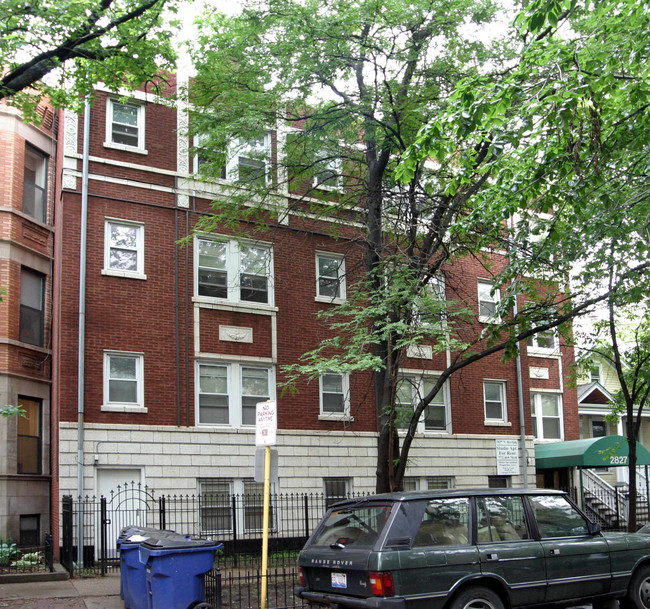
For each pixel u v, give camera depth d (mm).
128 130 18266
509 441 22891
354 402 20078
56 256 18406
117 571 14750
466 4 14250
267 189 16594
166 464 17000
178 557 9695
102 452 16250
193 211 18562
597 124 9844
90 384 16406
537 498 9344
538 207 12219
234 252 18984
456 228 12648
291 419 19000
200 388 18000
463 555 8281
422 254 14945
